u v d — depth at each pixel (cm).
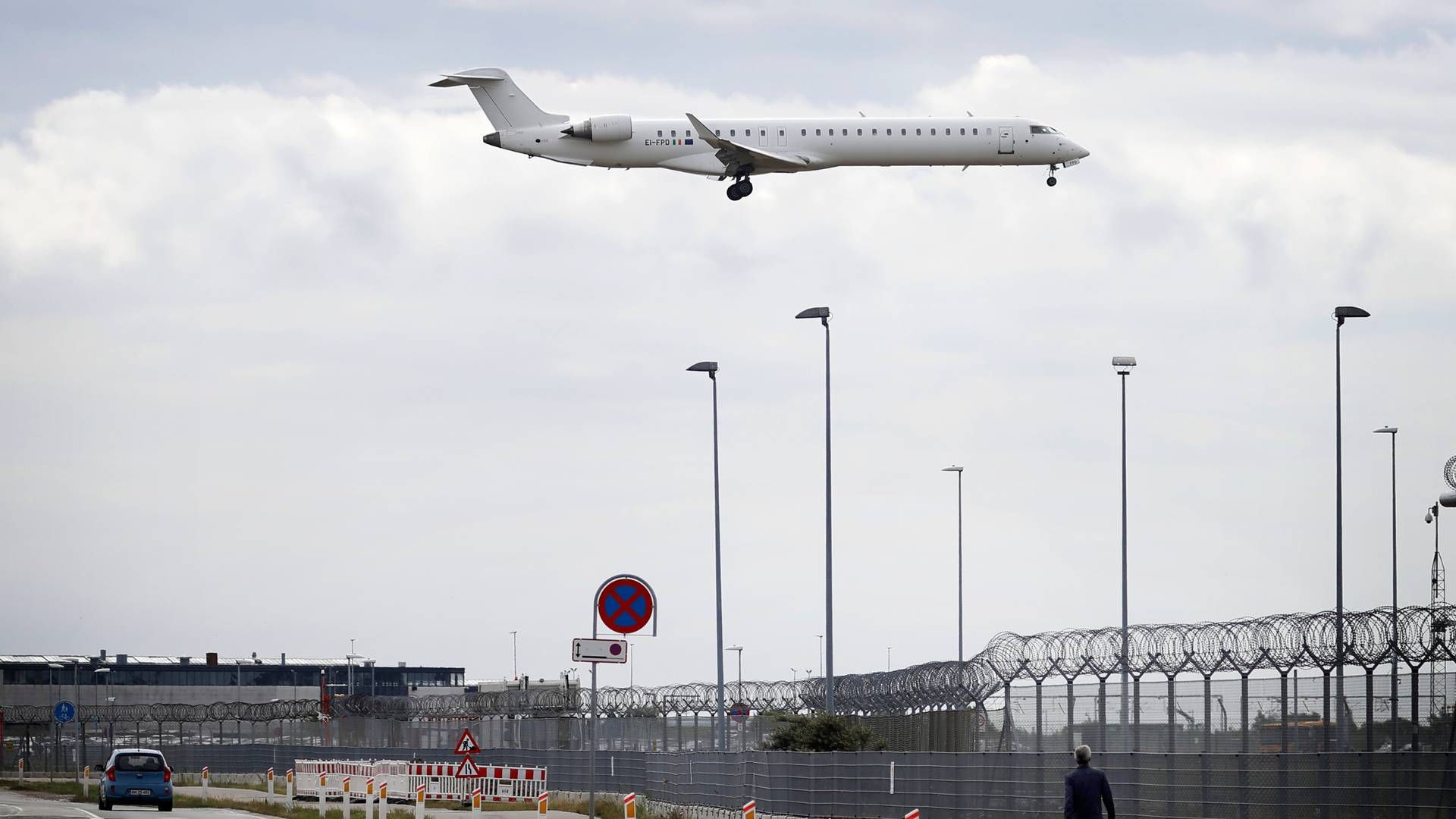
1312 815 10500
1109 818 8994
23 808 18475
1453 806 9600
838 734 17762
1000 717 13662
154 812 17688
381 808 15175
